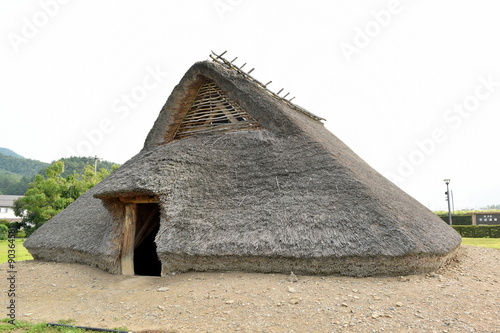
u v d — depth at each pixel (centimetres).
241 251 698
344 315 495
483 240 2270
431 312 498
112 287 760
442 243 745
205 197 831
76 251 977
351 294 575
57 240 1041
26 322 543
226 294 611
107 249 876
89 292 732
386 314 492
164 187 796
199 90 1092
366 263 654
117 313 576
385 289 595
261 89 1108
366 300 548
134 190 784
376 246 629
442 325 454
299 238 676
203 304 576
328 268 674
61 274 898
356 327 456
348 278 664
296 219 709
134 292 696
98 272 899
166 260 779
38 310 621
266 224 723
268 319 498
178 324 504
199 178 866
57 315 587
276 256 680
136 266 1244
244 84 1027
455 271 757
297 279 665
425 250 648
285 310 525
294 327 468
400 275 664
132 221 905
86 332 492
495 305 525
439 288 602
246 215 759
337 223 677
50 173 3097
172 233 770
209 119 1066
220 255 714
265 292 604
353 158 1081
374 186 816
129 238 895
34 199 2864
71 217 1129
